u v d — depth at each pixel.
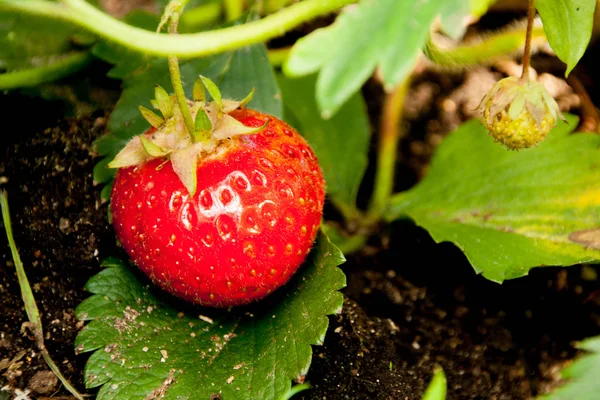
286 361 0.21
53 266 0.23
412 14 0.18
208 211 0.21
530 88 0.22
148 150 0.20
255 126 0.21
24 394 0.22
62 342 0.22
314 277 0.22
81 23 0.19
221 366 0.21
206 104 0.21
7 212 0.23
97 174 0.23
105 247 0.23
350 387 0.22
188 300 0.22
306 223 0.21
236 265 0.21
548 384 0.24
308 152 0.22
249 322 0.22
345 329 0.23
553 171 0.24
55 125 0.24
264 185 0.21
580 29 0.21
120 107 0.24
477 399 0.24
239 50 0.24
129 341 0.22
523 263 0.23
